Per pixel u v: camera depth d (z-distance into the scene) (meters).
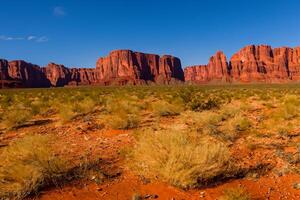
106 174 5.87
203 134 8.74
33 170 5.30
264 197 4.99
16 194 5.00
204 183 5.49
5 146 8.31
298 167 6.21
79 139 9.05
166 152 5.60
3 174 5.25
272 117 12.70
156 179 5.60
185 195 5.09
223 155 5.79
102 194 5.11
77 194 5.11
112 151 7.51
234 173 5.85
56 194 5.09
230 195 4.70
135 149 6.67
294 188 5.30
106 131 10.30
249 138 8.82
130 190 5.25
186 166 5.36
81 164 6.21
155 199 4.96
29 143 5.98
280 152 7.11
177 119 12.90
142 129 9.99
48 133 10.20
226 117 12.35
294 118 12.47
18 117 11.92
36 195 5.04
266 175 5.88
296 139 8.65
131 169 6.12
